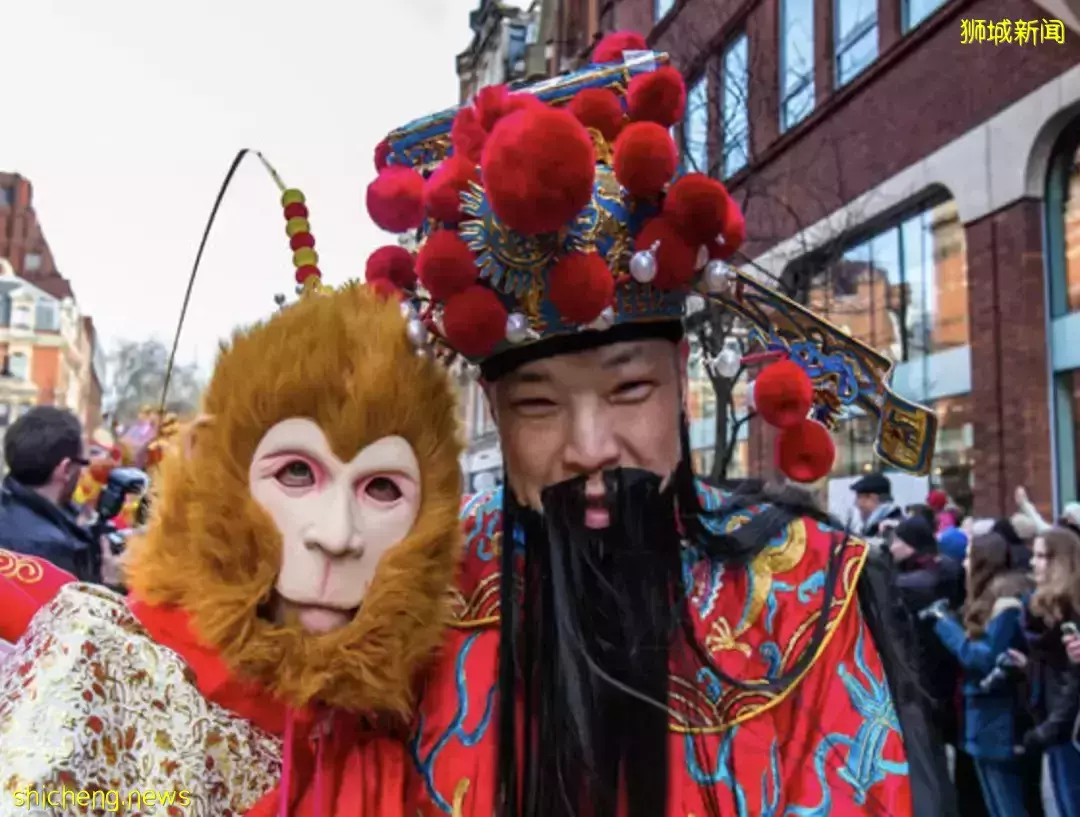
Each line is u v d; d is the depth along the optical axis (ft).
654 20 21.91
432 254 2.46
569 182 2.22
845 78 16.30
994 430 12.59
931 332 14.15
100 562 5.07
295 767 2.26
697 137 18.08
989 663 6.39
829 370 2.87
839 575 2.70
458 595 2.68
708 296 2.80
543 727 2.50
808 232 16.05
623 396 2.60
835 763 2.43
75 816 1.83
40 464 5.03
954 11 13.48
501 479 2.85
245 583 2.15
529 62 30.53
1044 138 12.10
